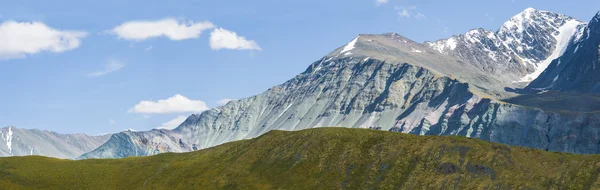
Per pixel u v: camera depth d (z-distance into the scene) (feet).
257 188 637.30
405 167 607.78
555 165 572.92
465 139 628.28
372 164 626.23
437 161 601.21
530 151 599.57
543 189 546.26
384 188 589.73
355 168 629.92
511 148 604.49
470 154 598.34
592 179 542.98
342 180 618.44
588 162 563.48
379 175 609.83
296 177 639.76
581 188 538.47
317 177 631.56
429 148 621.31
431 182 578.25
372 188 595.06
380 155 634.84
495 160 585.22
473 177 572.10
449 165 588.50
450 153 605.73
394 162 619.26
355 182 611.06
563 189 543.39
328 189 610.24
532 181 556.92
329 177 626.64
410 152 624.59
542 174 563.48
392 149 638.12
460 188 563.48
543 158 586.45
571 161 572.51
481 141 622.95
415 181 584.40
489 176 569.23
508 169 574.15
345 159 645.10
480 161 586.86
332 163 645.10
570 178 552.41
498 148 602.03
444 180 576.20
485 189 554.46
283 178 645.51
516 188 550.77
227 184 653.71
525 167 574.56
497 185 557.33
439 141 628.69
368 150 649.61
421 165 601.62
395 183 592.19
